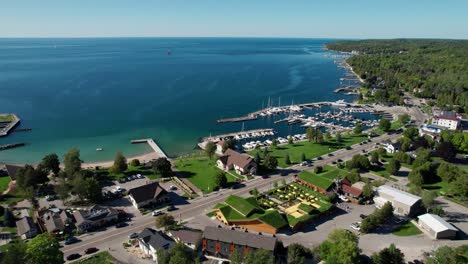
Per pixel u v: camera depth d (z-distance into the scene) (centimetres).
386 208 10875
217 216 11256
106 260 9038
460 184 12419
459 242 10012
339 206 12162
